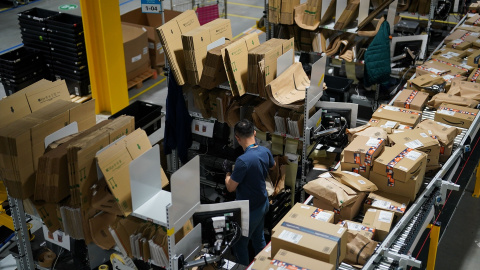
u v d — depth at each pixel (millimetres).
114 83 8383
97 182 3814
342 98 6723
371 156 4609
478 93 5953
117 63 8305
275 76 5547
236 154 6074
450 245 6055
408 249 4113
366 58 6852
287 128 5582
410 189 4531
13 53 8469
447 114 5535
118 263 4039
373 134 4980
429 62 6898
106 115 8523
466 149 5234
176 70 5570
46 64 8664
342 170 4828
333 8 7086
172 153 6367
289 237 3748
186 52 5469
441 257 5859
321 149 5812
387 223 4254
